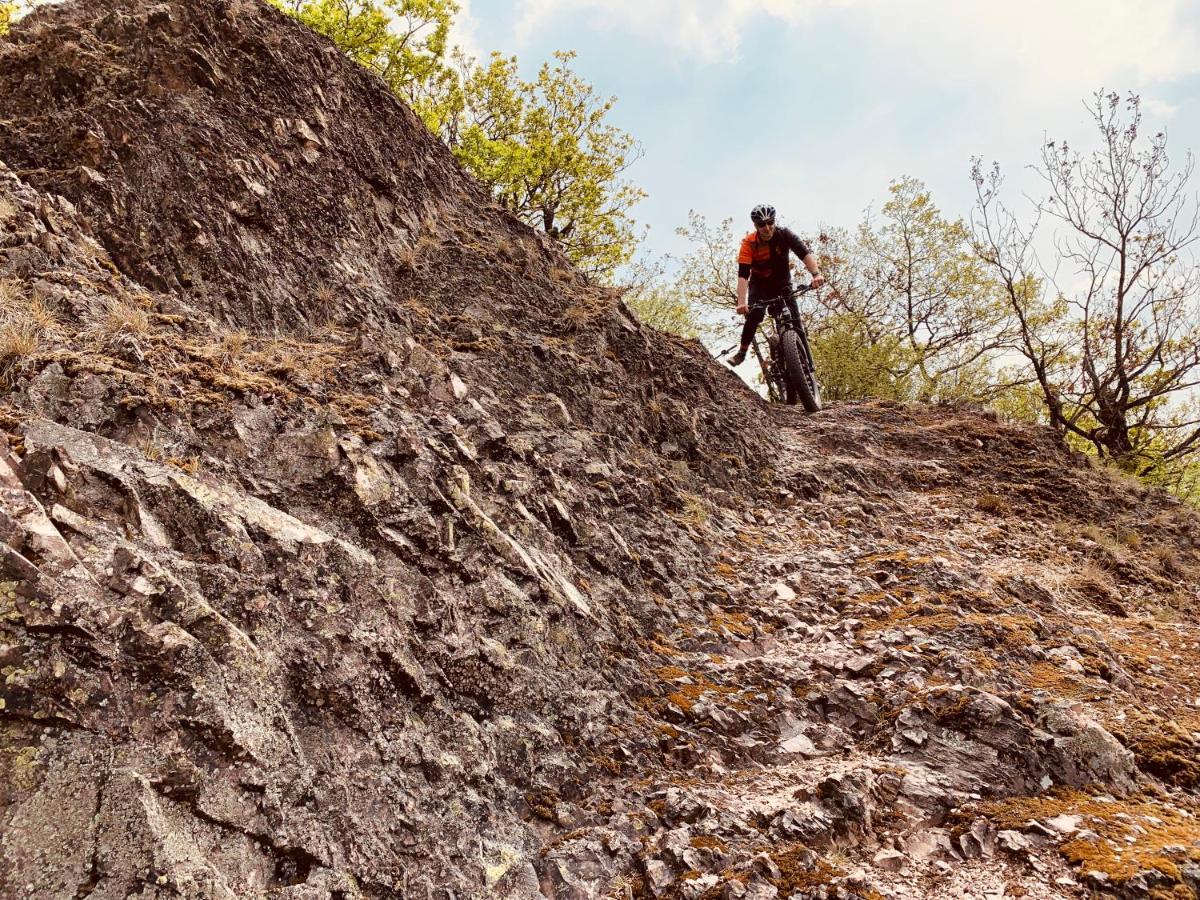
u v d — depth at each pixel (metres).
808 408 12.24
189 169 6.37
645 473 7.73
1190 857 3.38
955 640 5.54
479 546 4.66
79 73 6.38
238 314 5.94
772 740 4.56
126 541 3.16
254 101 7.44
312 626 3.46
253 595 3.36
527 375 7.72
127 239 5.76
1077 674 5.33
